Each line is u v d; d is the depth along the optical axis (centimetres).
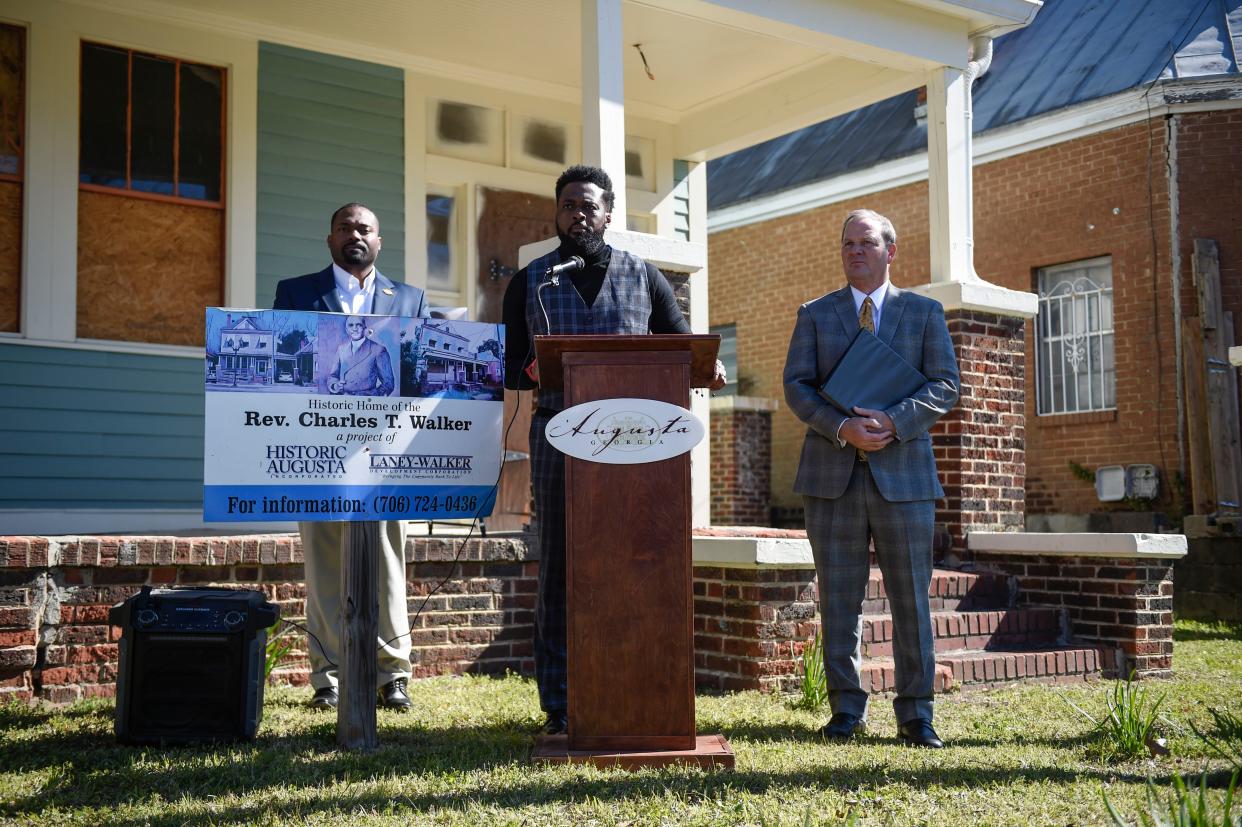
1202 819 267
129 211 710
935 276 760
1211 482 1052
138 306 710
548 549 407
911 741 412
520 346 417
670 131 947
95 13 695
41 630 468
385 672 465
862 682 536
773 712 476
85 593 478
